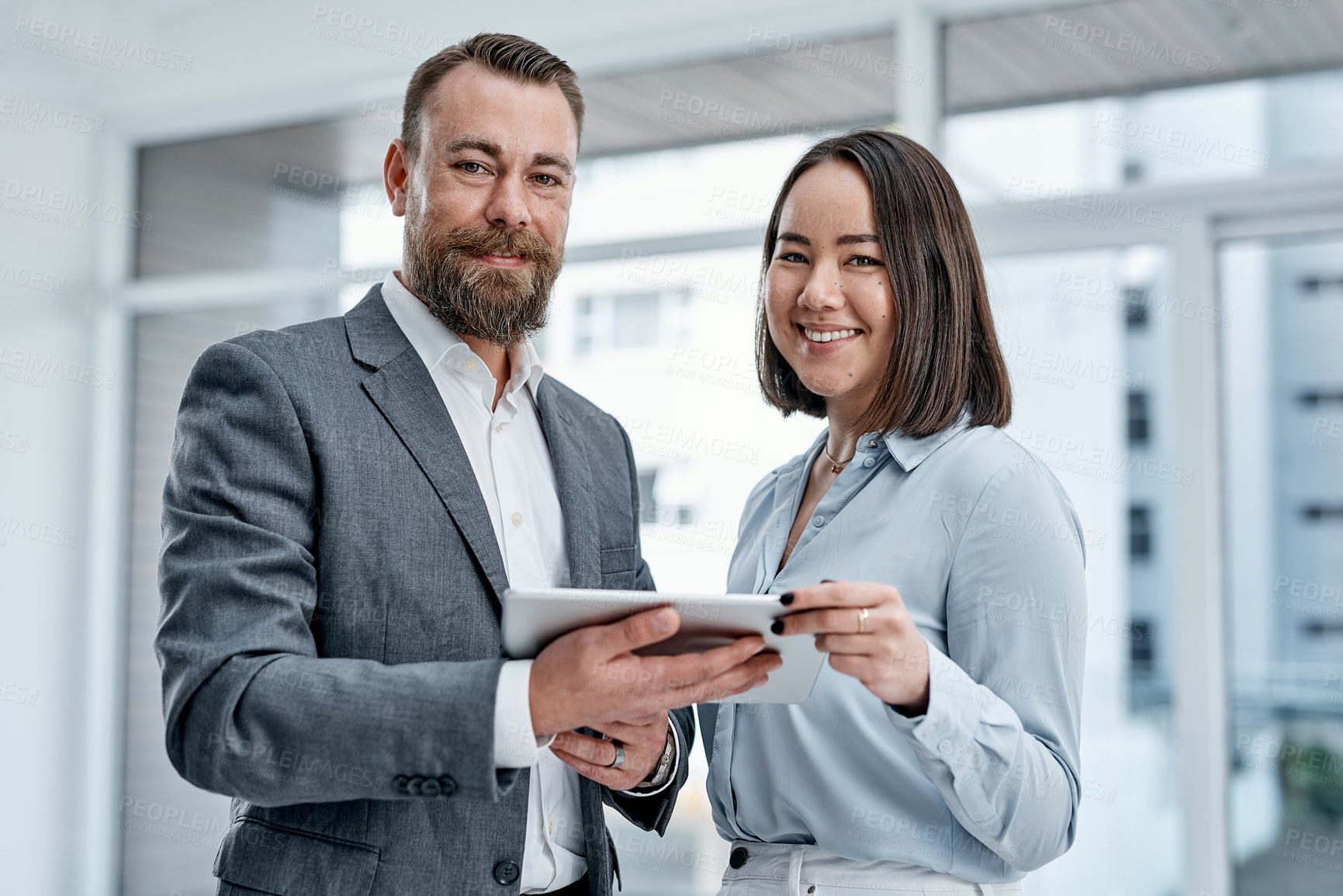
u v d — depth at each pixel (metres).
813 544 1.48
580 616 1.13
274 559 1.28
